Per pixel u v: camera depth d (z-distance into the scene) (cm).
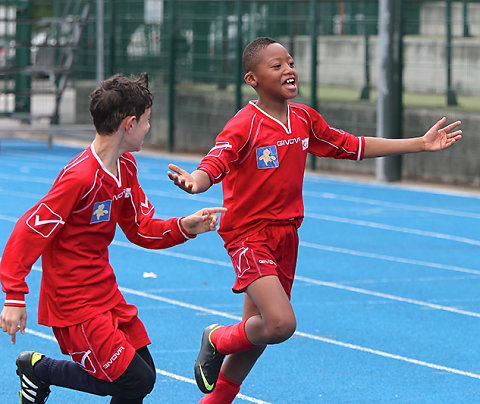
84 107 5559
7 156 4850
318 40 4553
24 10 5819
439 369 1566
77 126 5097
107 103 1020
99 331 1027
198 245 2655
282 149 1189
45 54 5181
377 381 1495
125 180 1063
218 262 2422
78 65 5556
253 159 1182
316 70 4362
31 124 5841
